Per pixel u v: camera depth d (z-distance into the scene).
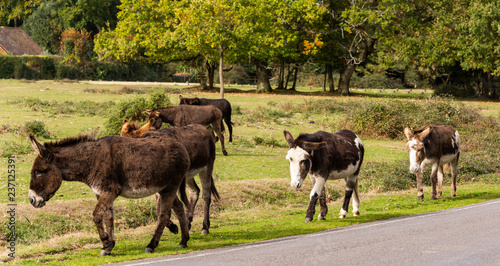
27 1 88.19
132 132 8.95
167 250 7.96
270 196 13.88
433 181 13.64
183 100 20.39
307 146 9.16
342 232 8.86
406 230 8.55
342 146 10.16
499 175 19.06
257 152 21.52
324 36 54.09
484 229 8.30
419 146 12.94
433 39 51.50
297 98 47.28
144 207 11.48
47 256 7.63
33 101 32.78
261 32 46.69
